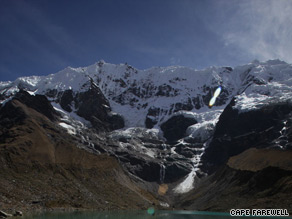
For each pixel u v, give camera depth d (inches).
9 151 5521.7
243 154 7022.6
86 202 4945.9
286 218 3848.4
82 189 5349.4
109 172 6624.0
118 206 5334.6
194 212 5319.9
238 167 6427.2
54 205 4409.5
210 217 4153.5
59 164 5841.5
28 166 5334.6
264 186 5093.5
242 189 5462.6
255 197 4958.2
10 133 6919.3
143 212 4948.3
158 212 5216.5
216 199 5925.2
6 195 4168.3
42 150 6038.4
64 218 3289.9
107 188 5944.9
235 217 4116.6
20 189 4532.5
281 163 5265.8
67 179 5462.6
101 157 7052.2
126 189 6387.8
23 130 7140.8
